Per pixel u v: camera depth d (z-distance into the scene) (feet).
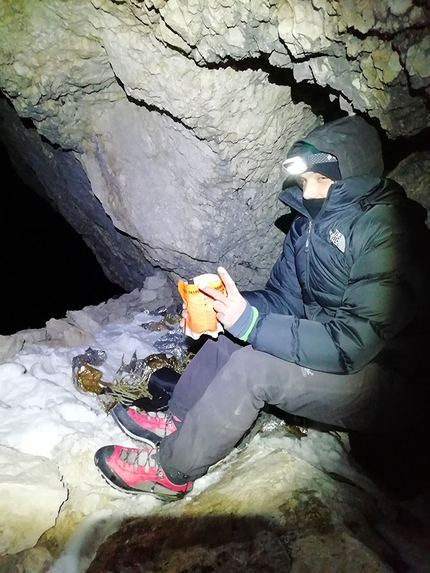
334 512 5.46
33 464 6.40
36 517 5.80
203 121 7.84
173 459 5.73
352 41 5.74
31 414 7.52
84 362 8.87
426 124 6.37
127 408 6.81
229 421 5.52
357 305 5.07
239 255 10.43
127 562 5.31
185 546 5.38
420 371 5.46
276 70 7.34
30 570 5.42
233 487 6.03
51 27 7.80
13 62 8.35
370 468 6.43
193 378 6.36
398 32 5.39
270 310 6.92
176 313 11.27
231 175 8.73
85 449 6.73
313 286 6.00
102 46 8.17
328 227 5.59
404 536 5.57
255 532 5.31
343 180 5.43
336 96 6.98
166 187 9.59
